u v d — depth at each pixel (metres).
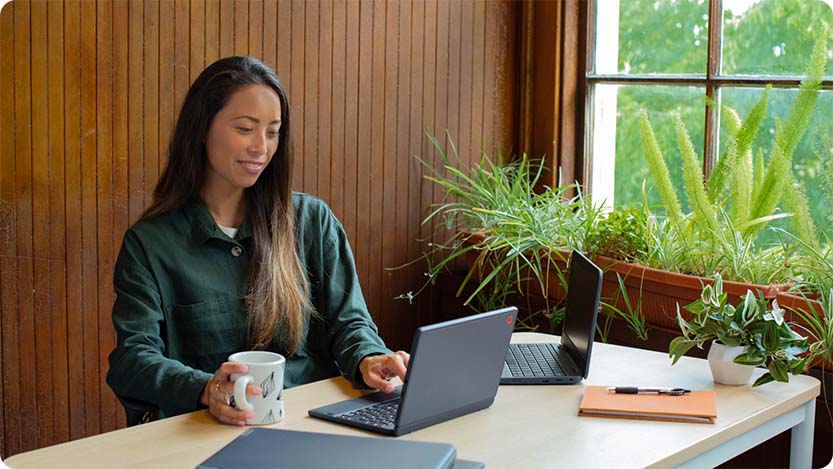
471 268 3.62
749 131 3.02
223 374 1.86
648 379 2.19
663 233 3.14
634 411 1.92
